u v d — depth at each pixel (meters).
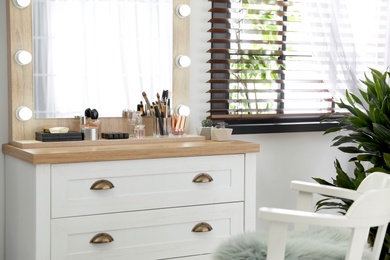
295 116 3.52
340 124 3.58
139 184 2.59
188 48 3.19
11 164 2.75
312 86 3.52
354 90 3.48
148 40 3.10
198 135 3.10
